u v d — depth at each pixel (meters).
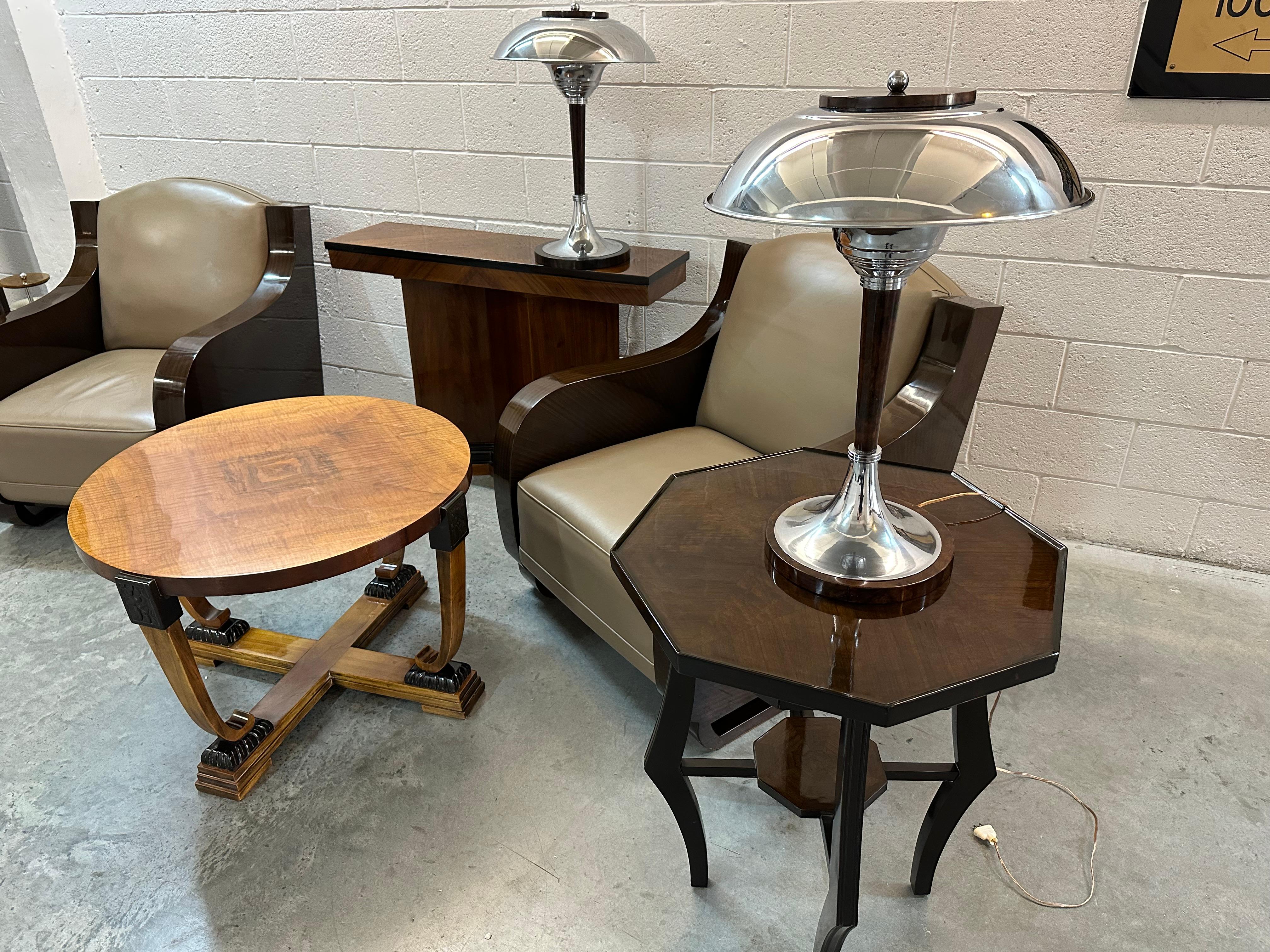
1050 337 1.90
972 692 0.86
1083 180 1.74
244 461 1.50
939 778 1.13
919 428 1.42
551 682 1.74
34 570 2.12
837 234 0.81
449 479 1.45
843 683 0.85
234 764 1.47
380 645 1.85
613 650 1.82
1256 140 1.60
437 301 2.25
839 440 1.42
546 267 1.94
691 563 1.07
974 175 0.65
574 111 1.82
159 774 1.54
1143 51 1.59
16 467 2.05
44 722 1.65
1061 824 1.40
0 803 1.48
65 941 1.26
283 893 1.32
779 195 0.69
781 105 1.91
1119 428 1.94
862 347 0.90
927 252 0.80
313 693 1.65
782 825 1.43
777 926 1.26
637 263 1.98
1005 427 2.04
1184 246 1.72
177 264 2.29
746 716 1.56
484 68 2.15
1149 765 1.50
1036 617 0.95
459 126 2.25
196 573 1.20
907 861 1.35
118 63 2.52
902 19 1.73
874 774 1.13
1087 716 1.61
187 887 1.33
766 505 1.21
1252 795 1.44
